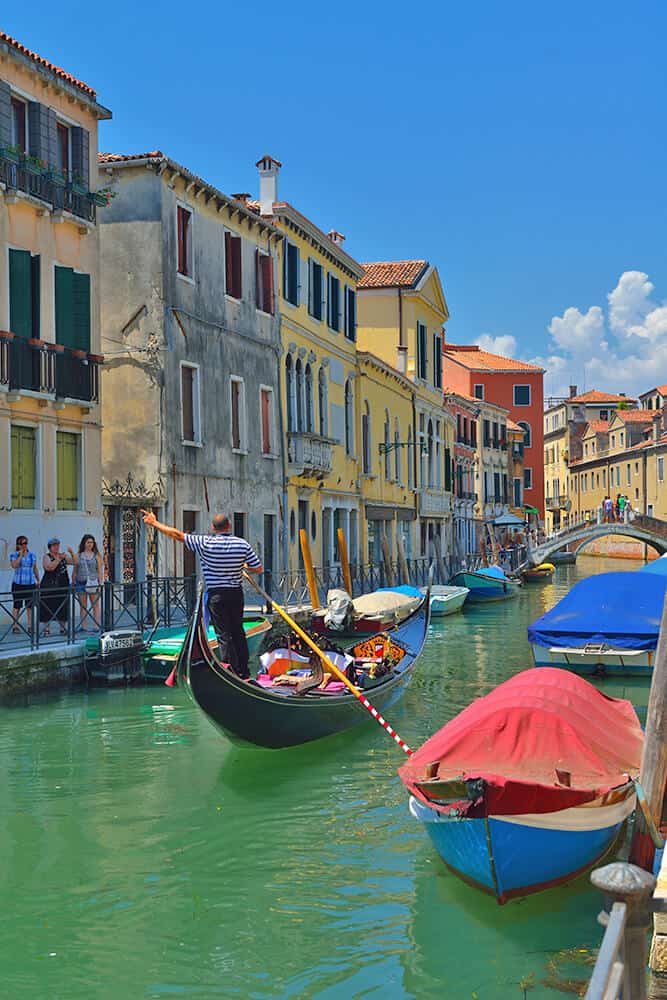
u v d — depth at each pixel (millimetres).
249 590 24281
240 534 25719
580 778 7699
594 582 17953
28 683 14734
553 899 7570
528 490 72500
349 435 34812
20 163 18109
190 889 7906
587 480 83875
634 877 4020
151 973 6613
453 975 6496
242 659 11867
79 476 19547
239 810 9820
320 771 11312
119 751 12102
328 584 29984
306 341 30297
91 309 20109
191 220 23391
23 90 18312
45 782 10758
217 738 12750
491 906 7496
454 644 23594
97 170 20469
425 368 43969
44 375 18328
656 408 74812
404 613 22969
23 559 16188
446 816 7250
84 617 16453
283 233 27703
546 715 8109
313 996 6312
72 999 6293
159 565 21781
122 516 21547
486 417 61500
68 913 7484
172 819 9562
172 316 22391
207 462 23797
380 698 13992
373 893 7781
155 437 21938
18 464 17969
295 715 11977
